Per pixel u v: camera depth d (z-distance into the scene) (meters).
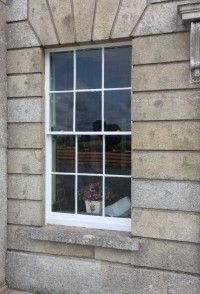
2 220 5.11
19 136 5.16
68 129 5.19
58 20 4.91
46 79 5.17
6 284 5.20
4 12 5.11
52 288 4.98
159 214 4.46
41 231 4.96
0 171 5.07
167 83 4.41
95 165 5.07
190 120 4.31
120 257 4.65
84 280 4.82
